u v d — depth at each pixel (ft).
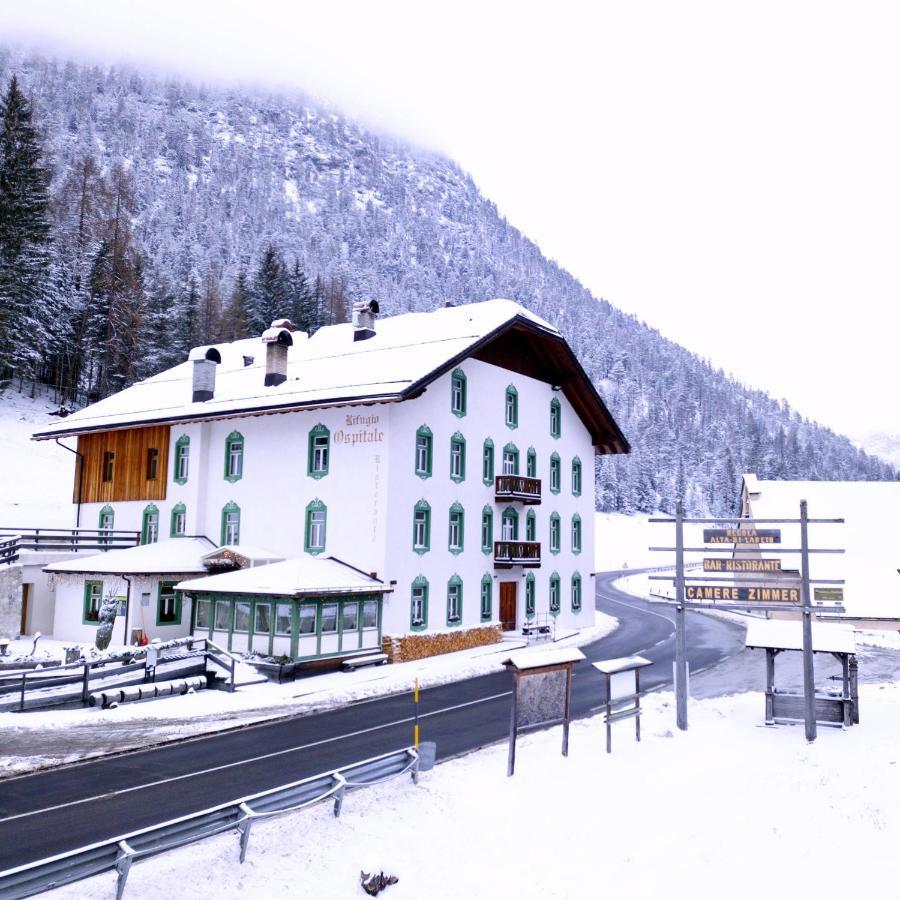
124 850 31.14
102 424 138.10
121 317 287.07
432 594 116.57
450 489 121.49
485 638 124.67
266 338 127.24
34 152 260.42
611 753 55.26
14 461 213.46
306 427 118.11
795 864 35.47
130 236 396.78
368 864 34.94
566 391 153.99
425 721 71.15
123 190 440.45
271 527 119.75
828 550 61.72
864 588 154.51
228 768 54.85
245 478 123.75
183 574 113.09
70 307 273.75
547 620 140.87
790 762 51.90
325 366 126.41
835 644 61.57
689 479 618.03
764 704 73.41
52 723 69.15
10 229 246.27
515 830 40.16
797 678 94.38
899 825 39.06
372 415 111.65
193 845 37.40
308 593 94.53
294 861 36.04
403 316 146.92
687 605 64.85
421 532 115.55
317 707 78.28
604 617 172.65
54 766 55.52
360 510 111.14
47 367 273.13
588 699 81.20
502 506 133.69
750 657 113.70
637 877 34.91
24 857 37.86
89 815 44.32
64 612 120.47
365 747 61.05
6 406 249.14
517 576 136.36
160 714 73.46
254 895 32.94
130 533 137.69
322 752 59.52
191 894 32.73
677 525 65.98
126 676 83.35
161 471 134.82
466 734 65.21
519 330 137.49
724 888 33.60
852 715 63.16
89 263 297.33
